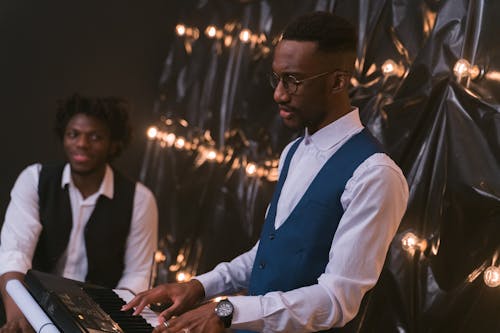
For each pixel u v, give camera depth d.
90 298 1.94
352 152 1.86
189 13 3.71
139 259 2.80
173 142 3.67
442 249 2.47
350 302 1.77
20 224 2.67
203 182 3.50
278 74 1.82
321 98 1.83
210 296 2.06
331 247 1.84
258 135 3.29
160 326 1.68
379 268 1.80
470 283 2.38
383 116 2.68
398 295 2.54
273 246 1.94
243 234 3.29
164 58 3.86
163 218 3.64
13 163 3.67
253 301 1.75
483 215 2.38
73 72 3.76
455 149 2.46
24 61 3.66
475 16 2.46
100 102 2.69
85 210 2.73
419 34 2.66
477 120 2.42
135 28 3.86
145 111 3.86
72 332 1.70
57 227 2.70
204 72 3.59
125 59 3.86
